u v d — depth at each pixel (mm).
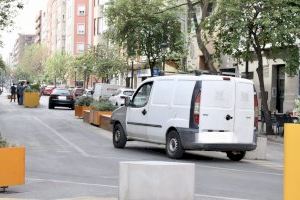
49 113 41031
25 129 25656
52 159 15117
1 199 9070
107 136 23219
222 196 10094
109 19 38938
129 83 65562
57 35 147625
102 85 46375
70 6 120750
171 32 39281
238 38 25875
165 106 16438
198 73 16703
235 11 25391
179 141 15742
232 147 15508
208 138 15328
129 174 7996
